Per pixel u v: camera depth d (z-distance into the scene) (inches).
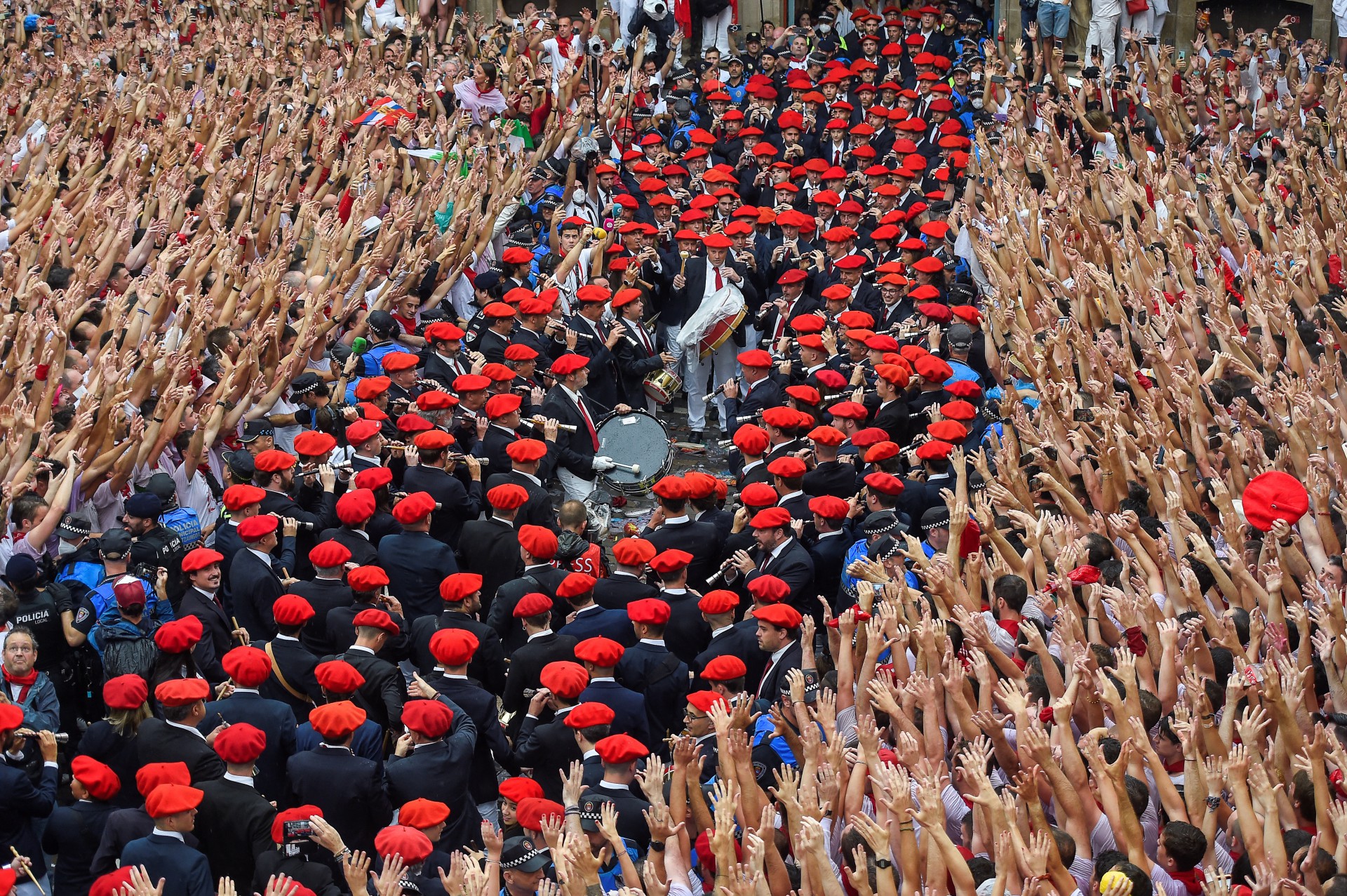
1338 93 1298.0
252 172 1011.9
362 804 459.8
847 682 481.1
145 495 579.8
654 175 1216.8
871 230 1106.1
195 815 436.8
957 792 430.0
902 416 761.6
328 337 789.2
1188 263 860.0
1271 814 382.9
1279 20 1605.6
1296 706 422.3
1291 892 372.2
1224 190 1037.8
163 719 467.2
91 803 450.3
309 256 871.1
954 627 506.6
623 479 796.0
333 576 565.9
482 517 717.9
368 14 1565.0
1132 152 1155.9
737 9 1631.4
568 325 898.7
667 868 401.4
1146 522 569.6
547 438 751.7
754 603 583.2
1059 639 473.7
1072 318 791.7
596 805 429.7
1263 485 523.5
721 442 973.2
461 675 516.7
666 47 1539.1
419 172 1105.4
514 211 1034.1
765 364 841.5
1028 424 645.3
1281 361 751.1
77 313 709.3
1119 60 1494.8
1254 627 477.1
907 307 941.8
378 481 646.5
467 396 761.0
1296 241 877.8
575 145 1195.9
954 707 455.2
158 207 926.4
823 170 1219.9
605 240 1011.9
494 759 567.8
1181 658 474.3
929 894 378.9
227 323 764.0
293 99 1203.2
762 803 423.8
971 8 1640.0
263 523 578.9
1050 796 424.5
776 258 1048.8
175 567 582.2
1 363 693.3
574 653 534.3
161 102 1194.6
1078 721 456.8
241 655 488.1
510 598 584.1
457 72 1333.7
